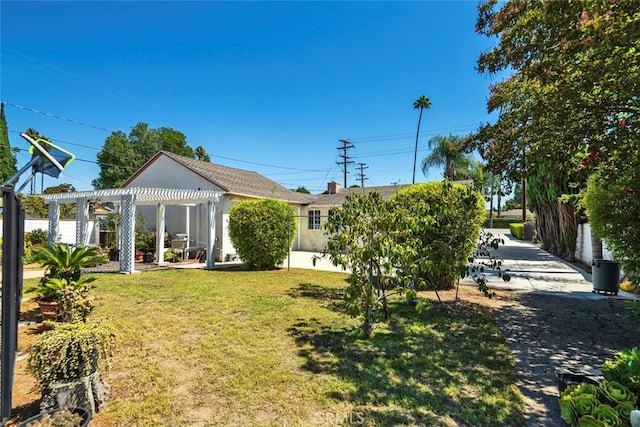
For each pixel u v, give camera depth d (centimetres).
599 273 757
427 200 692
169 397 305
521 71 457
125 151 3475
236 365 371
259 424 265
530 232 2603
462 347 429
